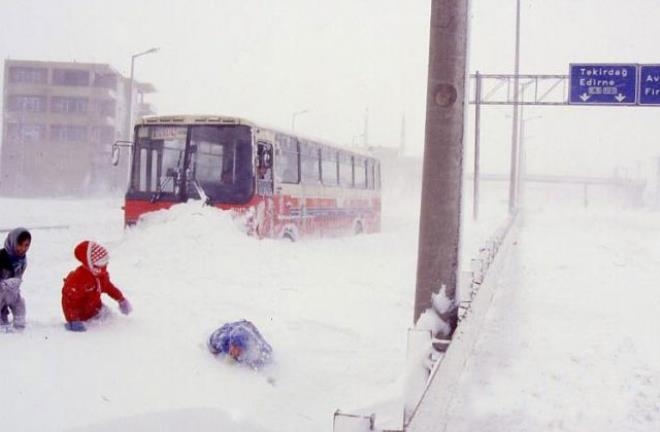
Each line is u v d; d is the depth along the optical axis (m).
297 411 6.21
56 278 11.05
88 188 65.62
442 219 6.51
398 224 38.09
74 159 66.12
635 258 18.17
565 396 6.58
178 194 15.12
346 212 22.23
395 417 5.77
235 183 14.92
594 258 18.03
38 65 65.94
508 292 12.35
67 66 65.94
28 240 6.76
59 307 8.61
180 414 5.40
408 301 11.20
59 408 5.05
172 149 15.42
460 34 6.54
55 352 6.08
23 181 65.44
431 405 4.58
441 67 6.54
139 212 15.30
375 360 7.84
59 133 66.44
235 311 9.34
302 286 11.49
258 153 15.25
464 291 8.04
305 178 18.41
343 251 16.50
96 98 66.19
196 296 10.08
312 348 8.08
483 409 6.13
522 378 7.09
